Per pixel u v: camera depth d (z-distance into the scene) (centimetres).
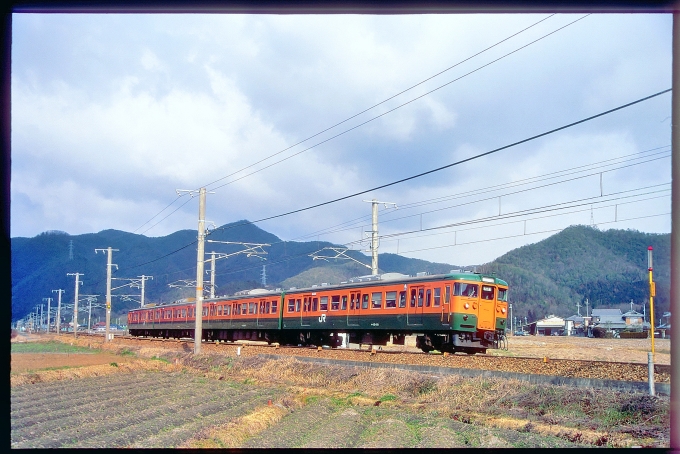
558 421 1378
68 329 11750
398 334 2688
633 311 7744
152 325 5625
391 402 1806
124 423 1522
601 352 3206
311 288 3222
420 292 2464
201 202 3400
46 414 1700
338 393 2038
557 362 1788
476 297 2327
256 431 1406
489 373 1770
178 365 3225
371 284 2745
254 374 2630
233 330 4159
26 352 4509
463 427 1398
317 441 1264
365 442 1263
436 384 1823
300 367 2488
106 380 2661
